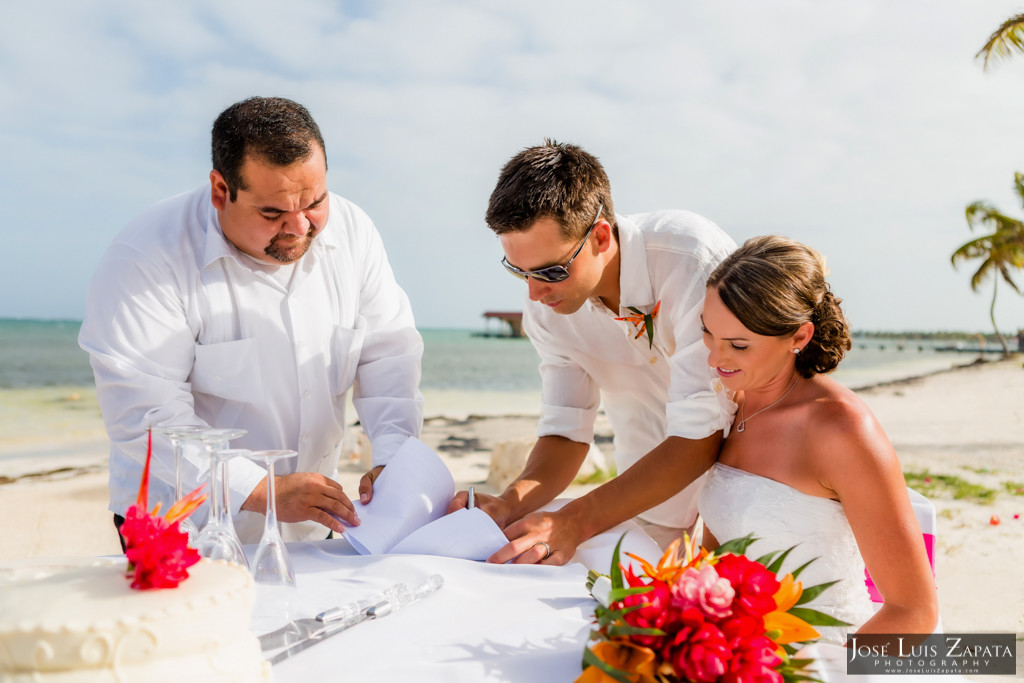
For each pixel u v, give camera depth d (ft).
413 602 5.48
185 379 8.54
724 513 6.72
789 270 6.16
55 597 3.31
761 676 3.69
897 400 91.35
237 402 8.75
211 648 3.34
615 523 7.42
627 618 3.92
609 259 8.09
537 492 8.63
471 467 41.68
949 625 15.66
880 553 5.71
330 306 9.21
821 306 6.41
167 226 8.41
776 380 6.69
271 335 8.75
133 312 8.02
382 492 7.41
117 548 20.68
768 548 6.38
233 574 3.72
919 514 7.26
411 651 4.63
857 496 5.83
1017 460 44.52
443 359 199.21
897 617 5.52
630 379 9.70
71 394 103.30
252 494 7.24
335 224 9.34
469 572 6.26
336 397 9.45
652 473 7.36
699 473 7.41
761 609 3.93
